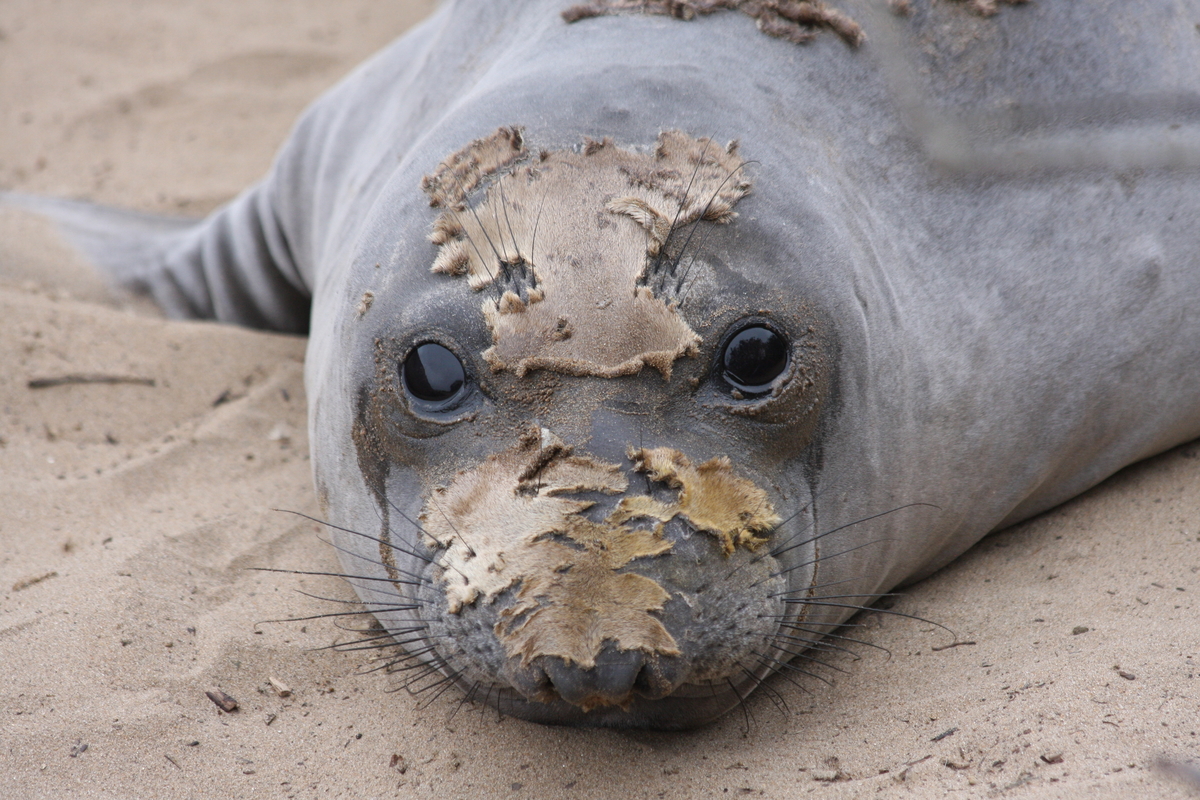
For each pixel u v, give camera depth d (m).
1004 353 8.05
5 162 16.62
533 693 5.89
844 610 7.52
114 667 7.23
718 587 6.06
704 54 7.73
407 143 8.90
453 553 6.19
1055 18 8.94
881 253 7.61
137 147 17.06
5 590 8.01
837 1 8.44
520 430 6.25
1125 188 8.70
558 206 6.47
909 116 8.30
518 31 8.84
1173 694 6.29
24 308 11.52
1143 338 8.59
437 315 6.46
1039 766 5.93
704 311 6.32
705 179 6.65
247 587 8.16
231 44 19.83
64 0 21.41
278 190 12.09
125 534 8.67
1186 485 8.78
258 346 11.62
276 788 6.44
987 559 8.35
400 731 6.86
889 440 7.27
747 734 6.79
